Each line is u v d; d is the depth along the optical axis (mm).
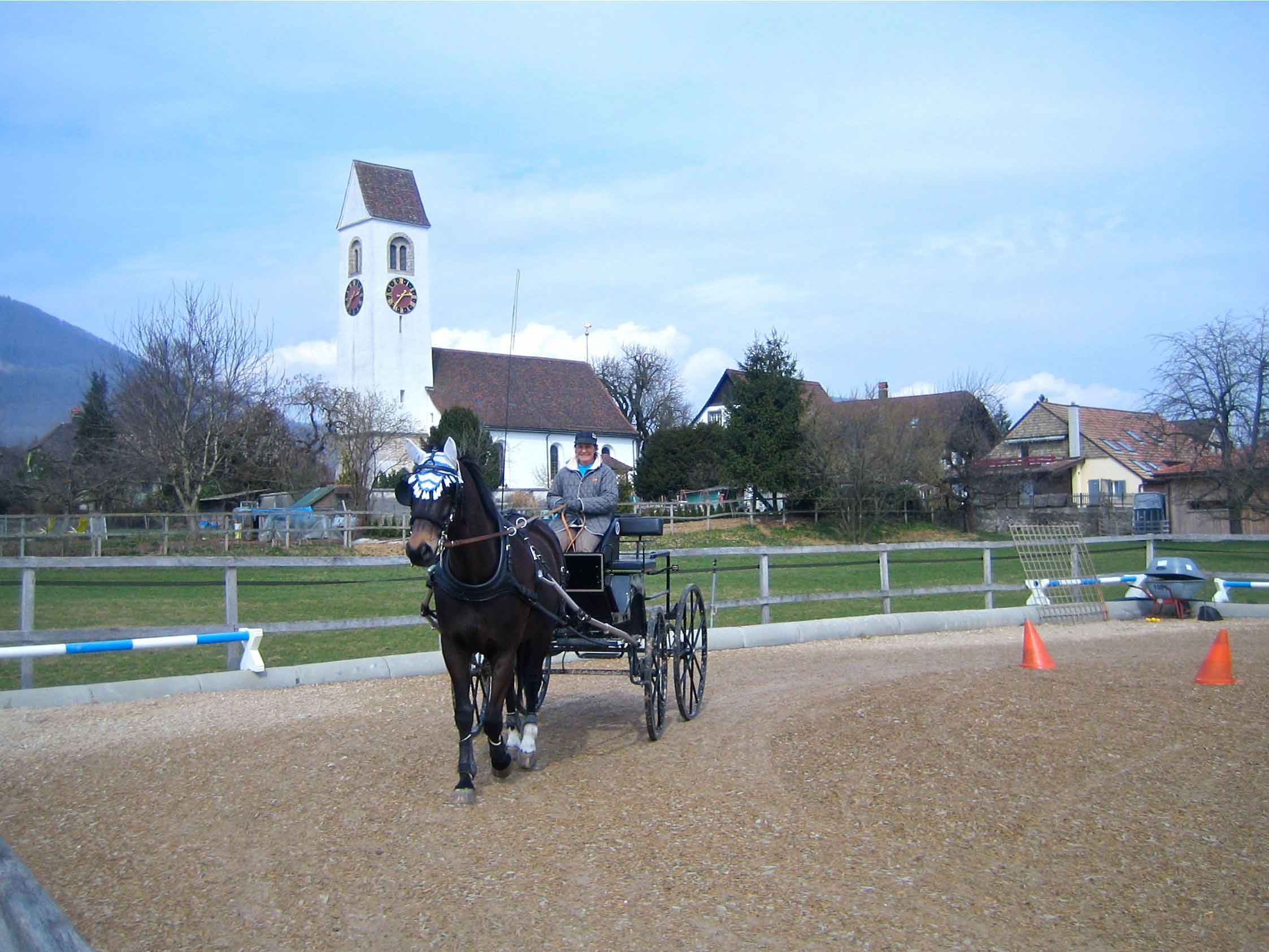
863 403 46781
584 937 4418
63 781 6969
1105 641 14141
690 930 4480
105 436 46188
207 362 43031
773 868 5172
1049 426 60531
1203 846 5461
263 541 35312
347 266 71188
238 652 11062
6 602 20203
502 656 6715
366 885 5059
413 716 9133
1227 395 38562
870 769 6914
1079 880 5023
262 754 7668
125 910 4805
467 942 4398
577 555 7809
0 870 3494
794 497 46250
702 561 33688
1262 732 7707
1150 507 50094
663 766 7230
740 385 46156
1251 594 21406
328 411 55875
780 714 8898
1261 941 4379
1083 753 7211
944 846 5484
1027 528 18375
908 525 46906
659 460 62500
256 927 4609
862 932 4445
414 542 6094
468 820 6031
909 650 13312
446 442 6617
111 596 21531
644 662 7953
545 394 74500
